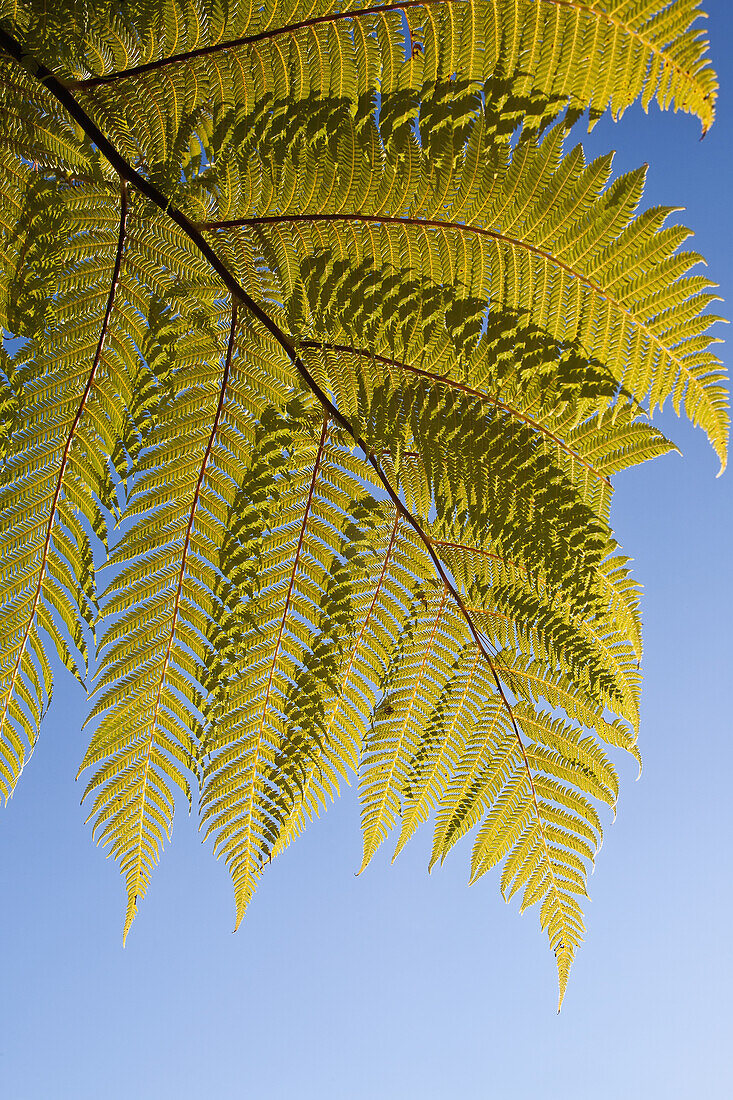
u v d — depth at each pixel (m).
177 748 1.17
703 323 1.01
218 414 1.12
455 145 0.99
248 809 1.18
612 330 1.02
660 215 0.99
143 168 1.02
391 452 1.12
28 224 1.02
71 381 1.09
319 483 1.17
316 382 1.11
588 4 0.94
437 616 1.21
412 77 0.98
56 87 0.99
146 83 0.99
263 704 1.18
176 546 1.14
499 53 0.97
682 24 0.94
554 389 1.05
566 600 1.13
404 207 1.02
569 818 1.23
